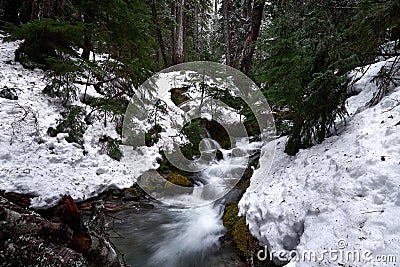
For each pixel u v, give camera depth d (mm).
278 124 6441
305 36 4699
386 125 3592
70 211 2342
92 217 3324
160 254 4188
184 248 4336
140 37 9797
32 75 8523
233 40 13531
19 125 6312
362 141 3602
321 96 4027
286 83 5008
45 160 5914
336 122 4645
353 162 3312
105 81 8758
